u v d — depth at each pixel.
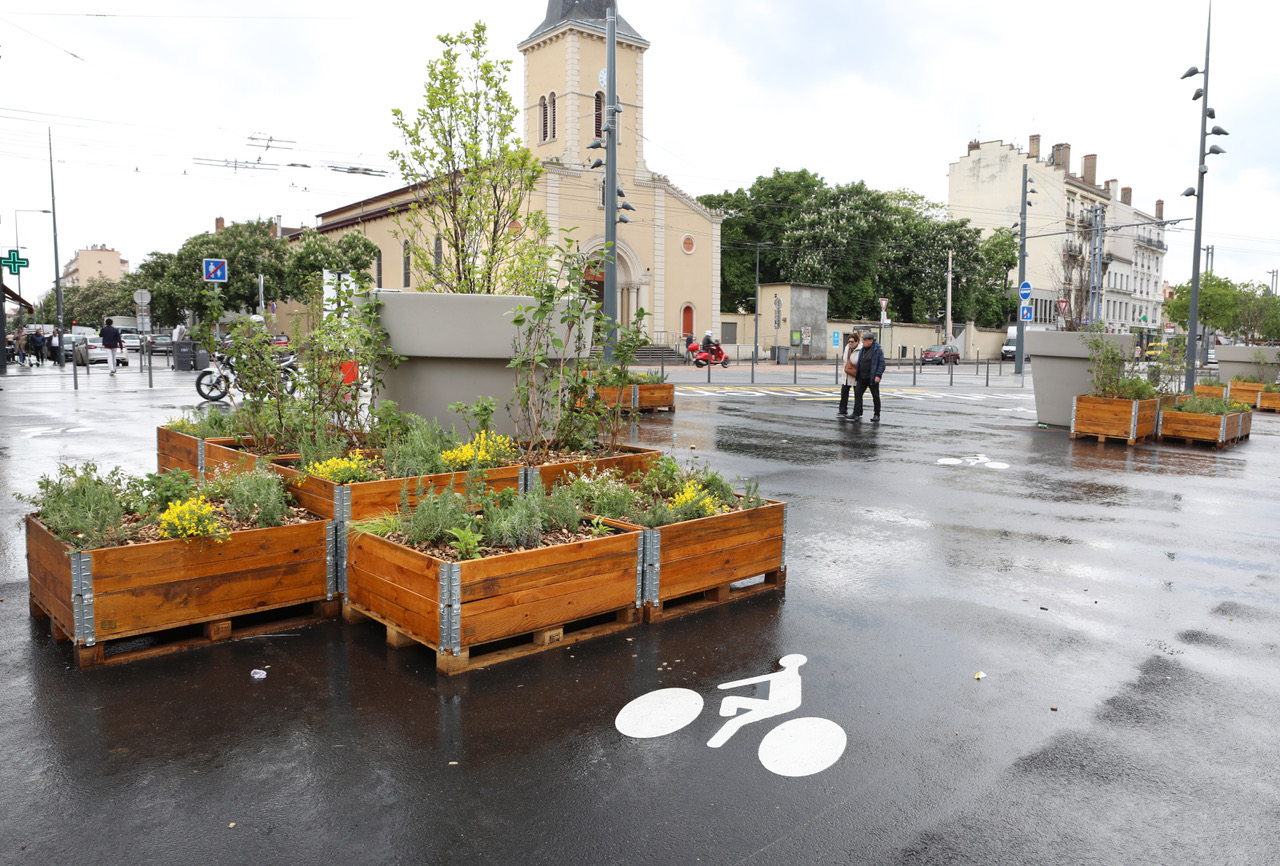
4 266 29.23
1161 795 3.38
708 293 51.59
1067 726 3.97
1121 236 91.62
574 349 7.95
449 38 8.65
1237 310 71.69
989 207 78.81
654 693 4.23
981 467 11.71
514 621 4.60
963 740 3.81
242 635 4.87
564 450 7.53
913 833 3.10
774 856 2.94
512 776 3.43
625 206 24.45
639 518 5.44
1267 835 3.12
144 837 2.98
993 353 68.81
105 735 3.70
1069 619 5.46
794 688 4.32
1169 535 7.89
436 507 4.94
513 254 9.09
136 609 4.47
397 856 2.90
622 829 3.08
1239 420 15.25
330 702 4.06
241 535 4.79
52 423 14.09
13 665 4.40
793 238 59.75
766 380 32.75
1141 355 16.09
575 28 43.75
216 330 7.95
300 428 7.32
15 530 7.08
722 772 3.49
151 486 5.14
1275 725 4.02
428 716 3.93
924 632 5.17
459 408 7.06
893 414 19.06
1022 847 3.03
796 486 9.99
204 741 3.67
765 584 6.08
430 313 7.52
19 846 2.91
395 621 4.68
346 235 51.12
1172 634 5.23
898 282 64.81
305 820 3.10
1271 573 6.65
